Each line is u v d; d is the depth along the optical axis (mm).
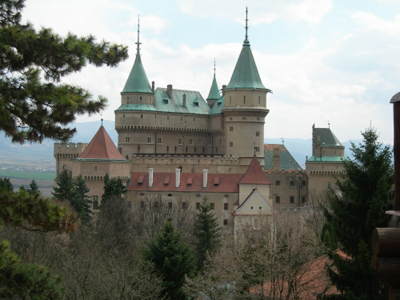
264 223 61188
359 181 34156
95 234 70688
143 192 114062
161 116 138375
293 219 64062
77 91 23875
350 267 32375
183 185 113875
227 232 109500
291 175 135125
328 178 134000
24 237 47188
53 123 23062
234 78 135250
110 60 24156
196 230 80875
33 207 22531
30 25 23156
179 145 142375
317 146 136500
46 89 22359
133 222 85188
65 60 22812
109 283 41125
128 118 135375
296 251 41406
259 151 133750
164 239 47562
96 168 113375
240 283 41969
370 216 32781
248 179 110250
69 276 42750
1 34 21609
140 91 136125
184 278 46438
